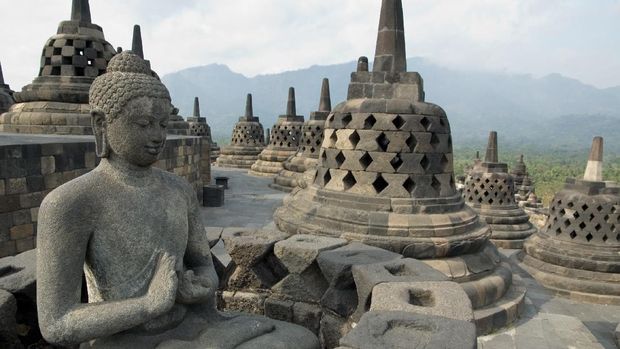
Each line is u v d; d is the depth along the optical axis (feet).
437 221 21.54
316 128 55.93
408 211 21.81
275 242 13.74
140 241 8.17
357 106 23.22
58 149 23.82
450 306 9.04
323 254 12.74
